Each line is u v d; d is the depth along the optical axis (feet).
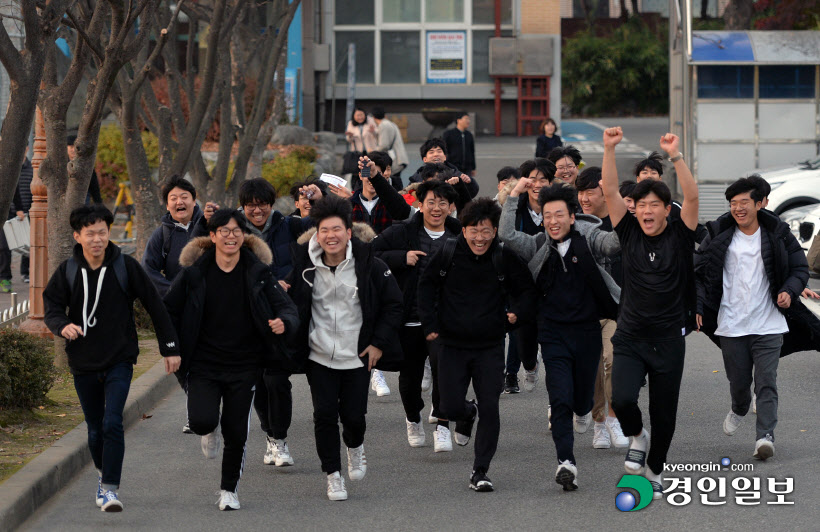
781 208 154.71
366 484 54.70
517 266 53.31
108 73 74.28
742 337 57.77
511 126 266.16
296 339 50.93
